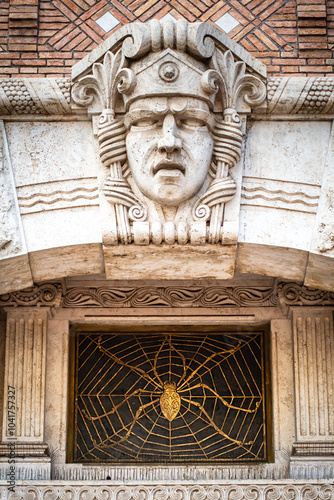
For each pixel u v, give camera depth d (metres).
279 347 6.98
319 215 6.23
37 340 6.84
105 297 7.08
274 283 7.04
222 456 6.83
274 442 6.77
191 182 6.07
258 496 6.39
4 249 6.12
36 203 6.26
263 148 6.39
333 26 6.74
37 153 6.38
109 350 7.11
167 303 7.08
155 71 6.08
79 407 6.95
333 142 6.41
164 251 6.21
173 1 6.84
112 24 6.76
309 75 6.59
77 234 6.19
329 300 6.94
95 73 6.34
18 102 6.33
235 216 6.16
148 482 6.43
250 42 6.71
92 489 6.40
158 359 7.09
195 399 6.98
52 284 6.92
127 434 6.89
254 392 7.00
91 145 6.40
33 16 6.70
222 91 6.26
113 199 6.16
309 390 6.76
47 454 6.64
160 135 6.11
